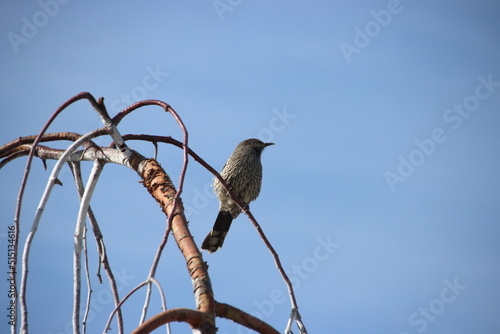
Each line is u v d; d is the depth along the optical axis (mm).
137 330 6215
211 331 6773
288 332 8078
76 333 8273
